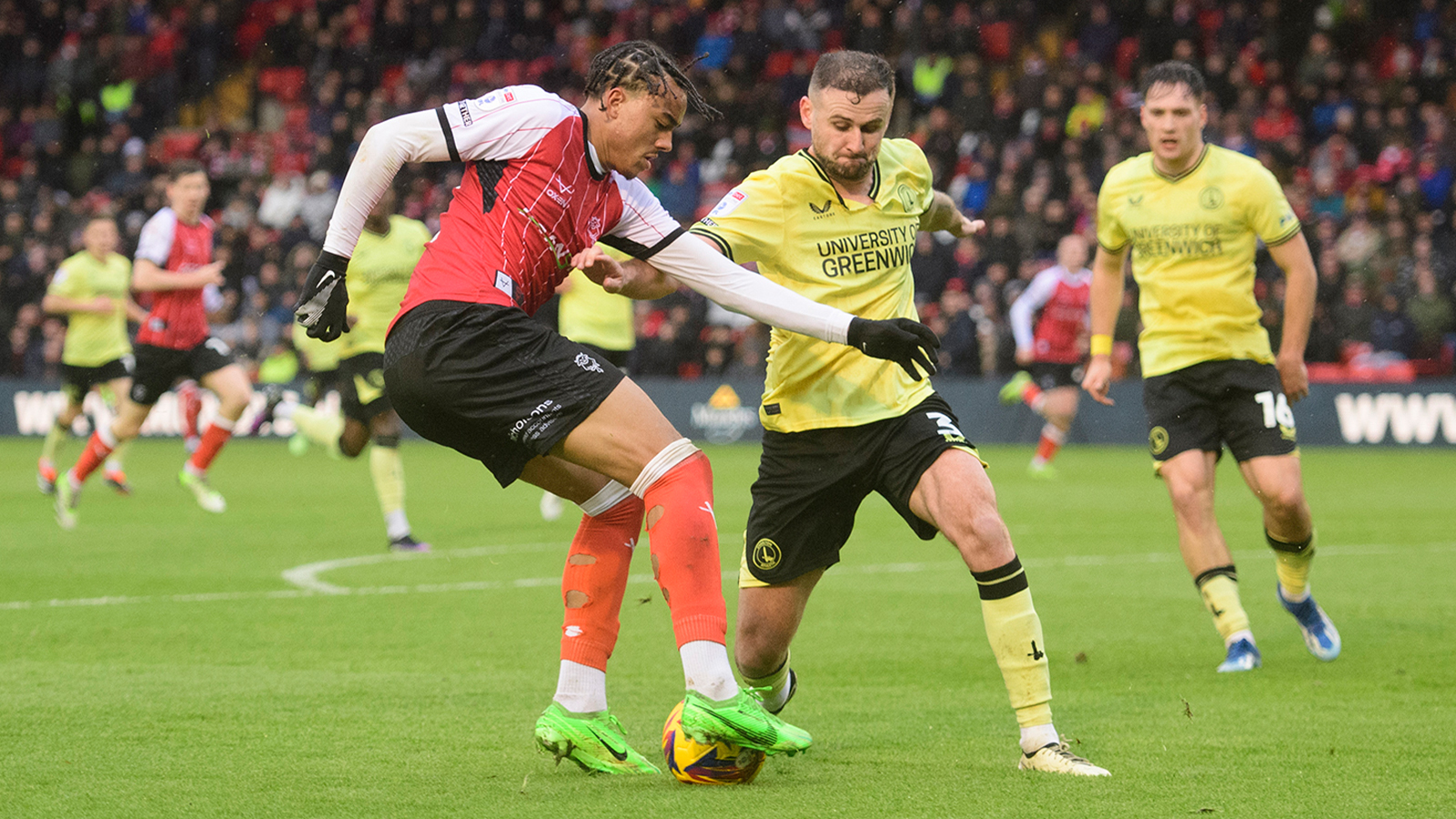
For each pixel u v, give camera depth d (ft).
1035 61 267.59
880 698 58.08
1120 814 39.60
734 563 103.60
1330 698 57.77
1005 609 44.96
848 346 45.60
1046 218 239.91
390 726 52.08
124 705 55.62
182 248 123.13
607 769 44.80
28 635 72.43
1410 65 271.08
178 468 201.26
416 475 193.36
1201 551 66.80
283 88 312.29
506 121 42.96
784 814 39.81
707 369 247.91
